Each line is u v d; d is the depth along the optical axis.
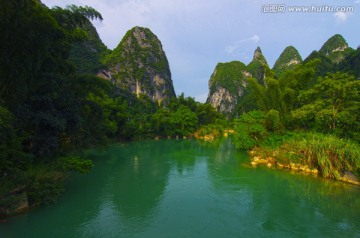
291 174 21.53
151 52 147.25
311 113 25.33
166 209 13.62
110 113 45.03
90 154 32.31
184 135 66.69
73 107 18.36
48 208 13.10
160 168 24.08
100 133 28.31
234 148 41.28
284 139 27.00
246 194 16.28
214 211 13.46
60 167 15.65
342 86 23.38
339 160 19.94
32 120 14.75
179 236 10.60
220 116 98.25
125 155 32.22
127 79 124.69
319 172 21.55
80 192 16.19
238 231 11.16
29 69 13.53
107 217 12.37
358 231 11.24
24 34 12.24
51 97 16.69
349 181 18.95
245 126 31.59
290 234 10.95
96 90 21.34
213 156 31.94
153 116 65.88
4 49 12.35
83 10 18.86
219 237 10.61
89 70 84.00
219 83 191.50
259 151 29.31
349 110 22.62
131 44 143.88
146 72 134.25
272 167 24.39
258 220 12.34
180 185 18.25
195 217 12.62
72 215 12.44
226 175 21.28
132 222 11.89
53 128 16.12
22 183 12.60
